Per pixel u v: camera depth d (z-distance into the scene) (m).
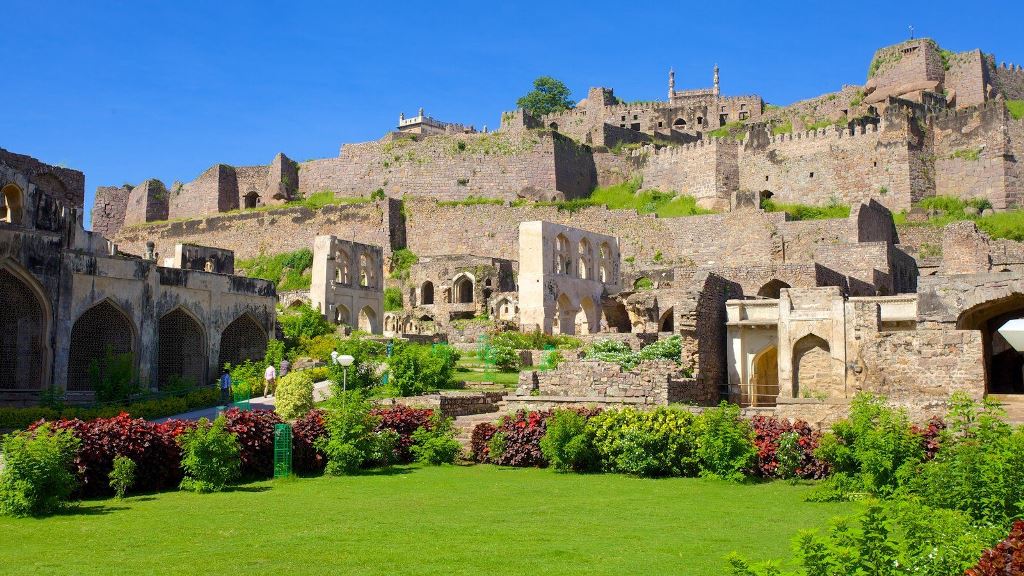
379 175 96.06
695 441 20.50
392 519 16.00
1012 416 22.52
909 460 16.70
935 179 78.56
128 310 37.25
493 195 91.62
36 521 16.23
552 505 17.25
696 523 15.29
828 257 63.62
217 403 35.31
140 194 107.94
